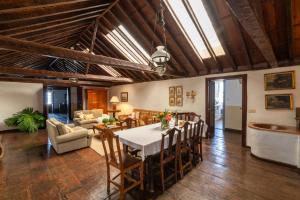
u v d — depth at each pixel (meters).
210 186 2.52
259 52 3.74
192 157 3.30
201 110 5.43
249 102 4.32
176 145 2.69
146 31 4.04
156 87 7.11
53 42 4.21
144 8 3.50
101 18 4.18
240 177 2.78
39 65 7.37
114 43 5.12
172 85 6.40
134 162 2.34
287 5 2.55
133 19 3.85
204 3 2.87
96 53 5.97
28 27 2.52
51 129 4.28
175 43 4.24
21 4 1.62
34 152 4.12
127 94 8.90
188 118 4.76
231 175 2.85
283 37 3.17
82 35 5.17
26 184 2.62
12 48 2.21
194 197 2.26
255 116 4.21
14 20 1.93
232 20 3.07
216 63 4.66
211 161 3.45
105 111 10.03
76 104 10.08
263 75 4.06
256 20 1.88
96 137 5.42
